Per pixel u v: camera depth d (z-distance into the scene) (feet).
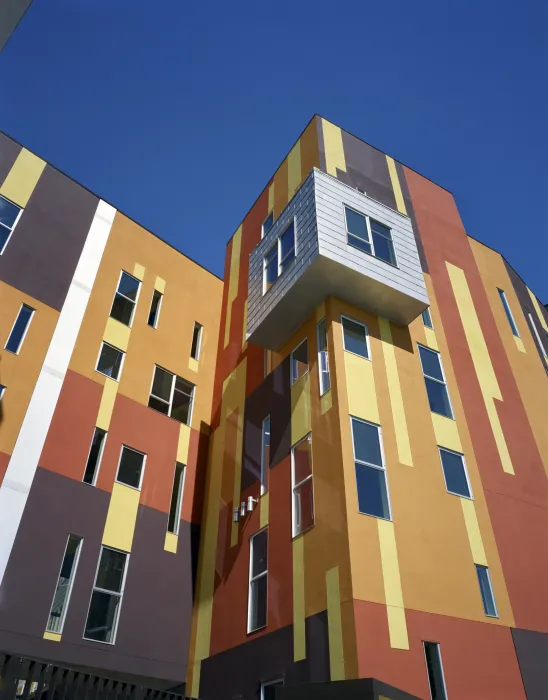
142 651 53.57
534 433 65.10
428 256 75.97
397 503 46.55
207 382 77.41
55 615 49.93
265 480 57.00
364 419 50.21
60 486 55.62
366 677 35.78
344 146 77.56
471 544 48.75
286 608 45.65
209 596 57.52
